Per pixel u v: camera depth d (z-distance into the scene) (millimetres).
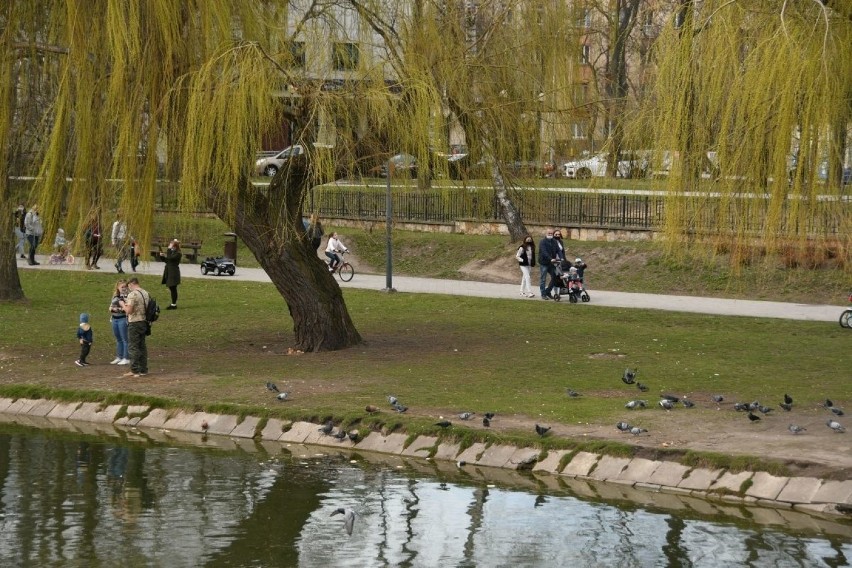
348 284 39906
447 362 24000
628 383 20859
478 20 24344
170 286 33969
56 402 21609
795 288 35906
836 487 14703
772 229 15758
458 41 23609
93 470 17391
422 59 22594
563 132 24484
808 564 12867
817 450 15766
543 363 23812
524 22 24062
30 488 16422
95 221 22594
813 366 23422
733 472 15484
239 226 25109
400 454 17906
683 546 13523
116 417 20766
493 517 14773
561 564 13000
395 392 20656
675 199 16547
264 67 21141
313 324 25922
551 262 35094
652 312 32344
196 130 21125
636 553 13367
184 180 21344
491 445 17297
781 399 19656
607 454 16438
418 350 25750
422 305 34344
